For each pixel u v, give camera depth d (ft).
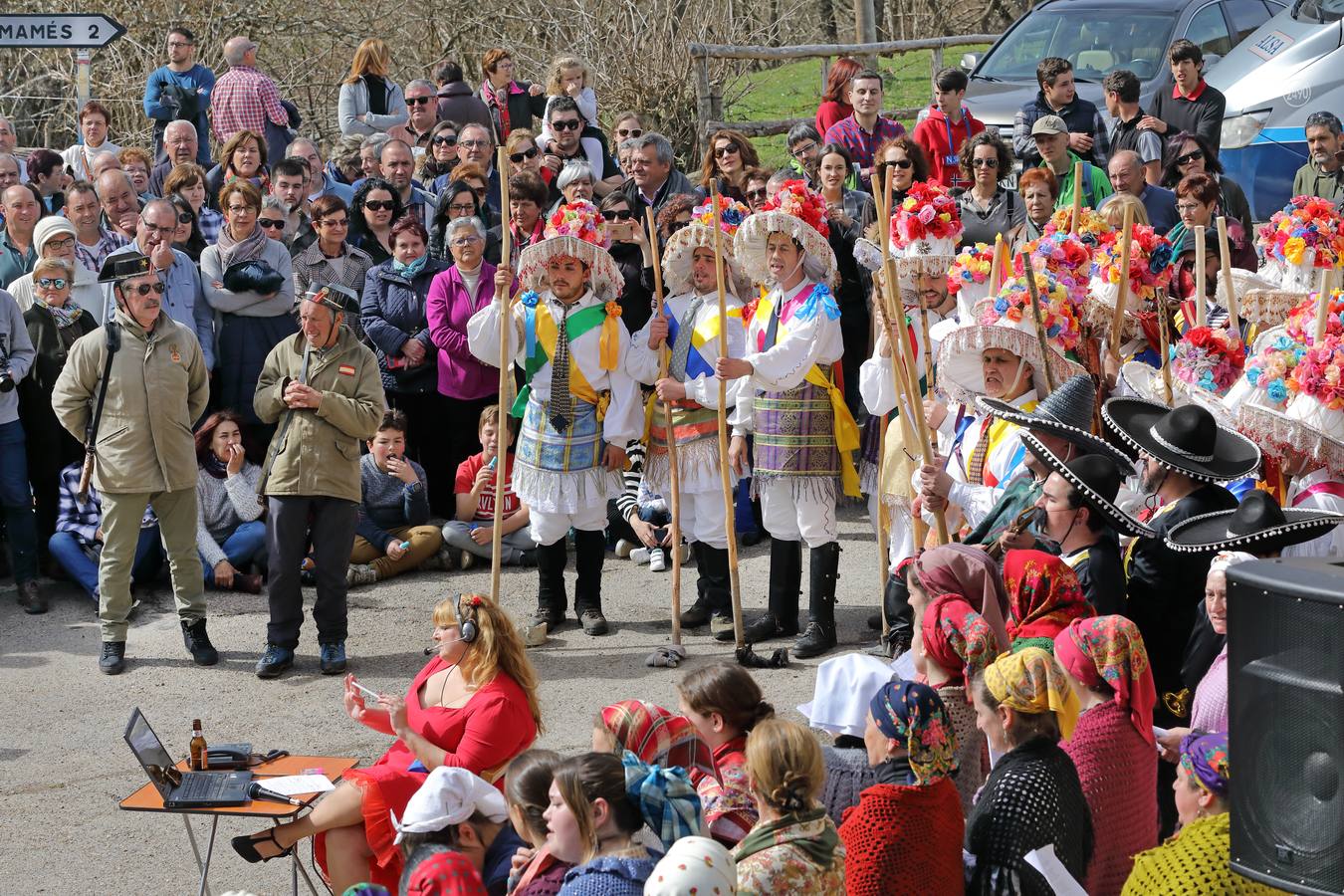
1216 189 59.52
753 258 53.83
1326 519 33.83
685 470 56.18
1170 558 35.17
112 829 43.93
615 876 27.94
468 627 38.50
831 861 27.55
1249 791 21.24
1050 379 43.73
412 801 31.76
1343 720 20.25
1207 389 46.01
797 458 53.62
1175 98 85.71
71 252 63.67
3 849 42.68
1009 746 29.12
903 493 50.83
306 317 54.08
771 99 145.38
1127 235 48.93
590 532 57.77
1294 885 20.80
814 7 165.68
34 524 61.31
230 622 59.72
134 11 140.36
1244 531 33.55
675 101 133.28
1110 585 34.88
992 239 66.95
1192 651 34.47
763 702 33.30
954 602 32.99
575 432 56.24
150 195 82.79
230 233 66.95
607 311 56.13
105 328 54.75
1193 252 59.26
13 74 140.67
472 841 32.40
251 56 92.12
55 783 46.70
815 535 54.03
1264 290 53.26
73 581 63.77
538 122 96.53
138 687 53.72
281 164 73.26
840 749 33.73
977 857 28.04
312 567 63.62
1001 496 39.70
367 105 92.02
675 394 54.60
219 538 64.03
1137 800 30.07
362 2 146.72
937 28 175.42
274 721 50.80
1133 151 70.28
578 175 67.87
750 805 32.12
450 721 38.34
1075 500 35.27
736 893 26.20
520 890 29.50
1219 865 24.50
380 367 67.82
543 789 30.45
